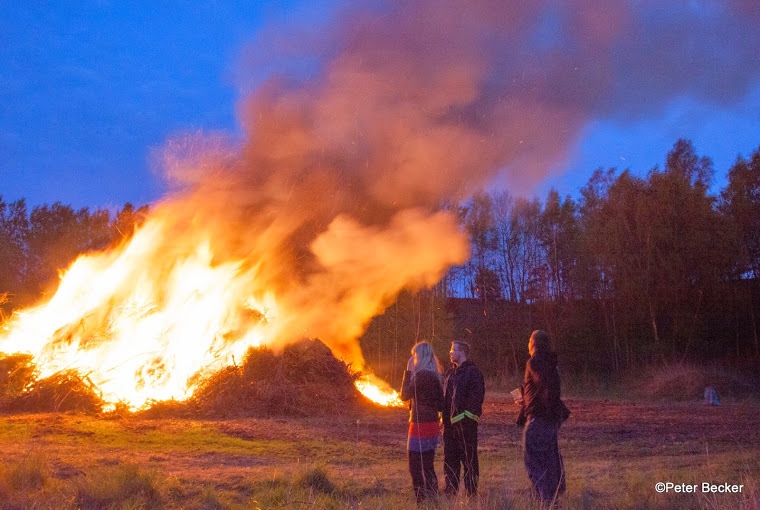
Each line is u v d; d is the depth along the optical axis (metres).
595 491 6.77
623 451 10.47
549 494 5.95
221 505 5.89
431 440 6.17
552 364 6.20
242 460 8.43
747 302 34.09
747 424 14.51
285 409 13.90
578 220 41.47
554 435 6.10
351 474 7.69
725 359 32.28
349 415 14.43
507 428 13.13
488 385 30.64
